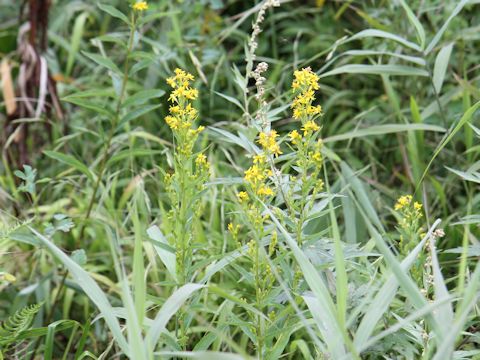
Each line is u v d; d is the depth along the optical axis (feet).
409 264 5.27
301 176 6.35
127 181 10.78
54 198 11.35
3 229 7.84
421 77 10.91
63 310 9.24
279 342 5.84
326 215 8.50
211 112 11.66
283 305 6.20
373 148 11.16
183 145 6.10
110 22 14.19
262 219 5.81
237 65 13.30
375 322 5.02
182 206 6.07
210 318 8.41
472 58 10.67
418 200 9.16
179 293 5.44
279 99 9.20
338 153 11.48
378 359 6.92
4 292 9.48
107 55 13.12
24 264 9.71
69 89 12.35
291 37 13.58
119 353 7.39
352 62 11.77
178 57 12.07
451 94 9.32
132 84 12.15
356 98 12.34
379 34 8.53
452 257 8.50
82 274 5.59
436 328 4.75
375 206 9.51
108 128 12.03
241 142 6.84
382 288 5.18
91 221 9.06
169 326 8.41
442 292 5.20
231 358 4.49
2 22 15.03
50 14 14.21
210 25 12.61
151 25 13.11
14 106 11.19
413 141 9.21
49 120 11.24
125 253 9.89
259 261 6.01
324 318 5.20
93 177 8.55
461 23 10.82
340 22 12.79
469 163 9.35
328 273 6.19
